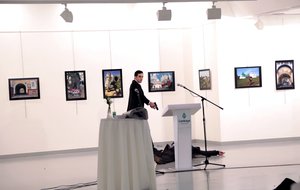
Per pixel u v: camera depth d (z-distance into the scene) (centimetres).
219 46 1052
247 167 744
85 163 890
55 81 1062
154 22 1123
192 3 1111
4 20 1033
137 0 797
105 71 1085
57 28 1062
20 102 1042
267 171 699
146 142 471
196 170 739
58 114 1064
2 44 1034
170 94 1134
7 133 1035
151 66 1121
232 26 1059
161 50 1130
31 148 1047
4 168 878
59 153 1061
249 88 1070
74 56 1073
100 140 466
